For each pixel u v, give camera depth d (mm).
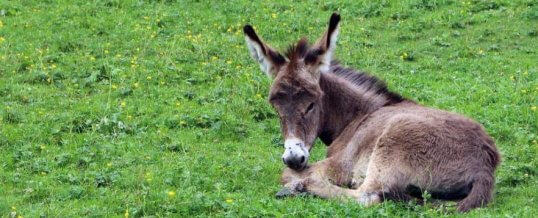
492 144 21297
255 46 22469
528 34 39969
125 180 23844
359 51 38125
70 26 40344
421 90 32906
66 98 32469
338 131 23500
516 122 28891
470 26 41062
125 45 38188
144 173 24312
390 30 41031
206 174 24312
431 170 20672
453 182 20625
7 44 37688
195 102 32000
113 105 31406
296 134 21516
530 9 42188
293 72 21734
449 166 20656
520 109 29828
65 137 28281
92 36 39312
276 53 22469
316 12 43094
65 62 36000
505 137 27641
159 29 40281
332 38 22047
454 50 38312
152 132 28875
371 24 41594
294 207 20609
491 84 33375
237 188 23391
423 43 39344
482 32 40125
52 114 30359
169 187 23250
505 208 20750
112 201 22234
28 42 38250
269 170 24938
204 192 22672
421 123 21141
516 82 33188
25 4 43156
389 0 44000
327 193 21484
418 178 20719
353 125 23219
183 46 38062
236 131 29047
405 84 33719
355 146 22266
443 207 20438
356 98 23531
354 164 22172
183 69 35281
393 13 42531
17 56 36250
